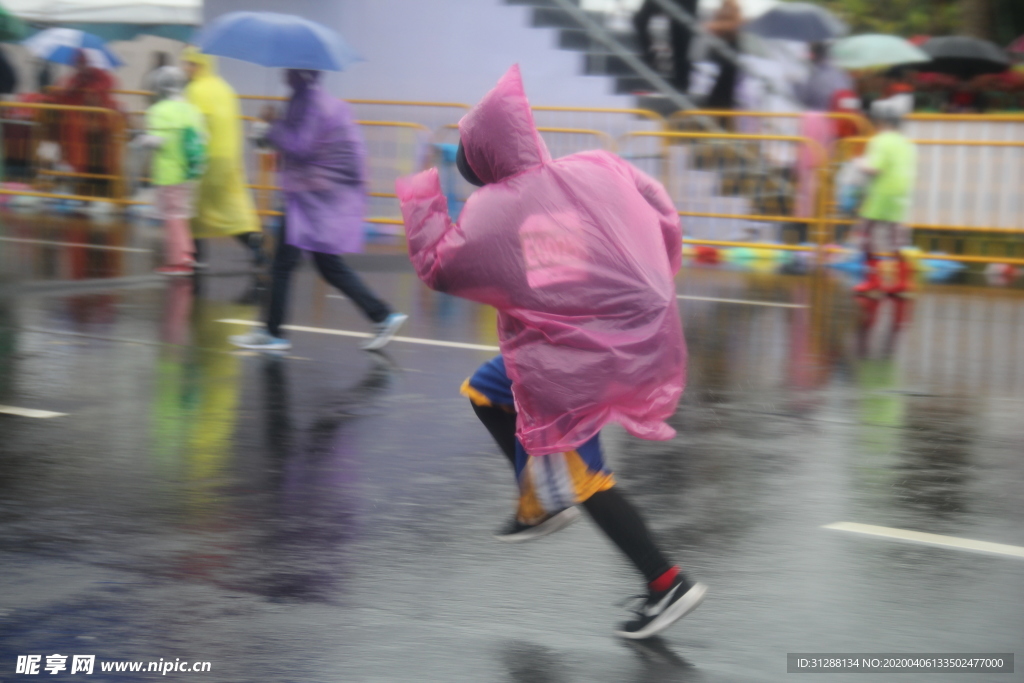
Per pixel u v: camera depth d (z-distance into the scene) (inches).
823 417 298.0
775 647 160.9
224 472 234.1
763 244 647.1
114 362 335.3
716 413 299.4
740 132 673.0
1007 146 627.2
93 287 473.7
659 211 170.6
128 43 1018.1
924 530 210.2
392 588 177.9
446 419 282.2
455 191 684.1
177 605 169.0
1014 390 337.7
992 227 634.8
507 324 165.5
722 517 215.3
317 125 350.9
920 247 660.7
